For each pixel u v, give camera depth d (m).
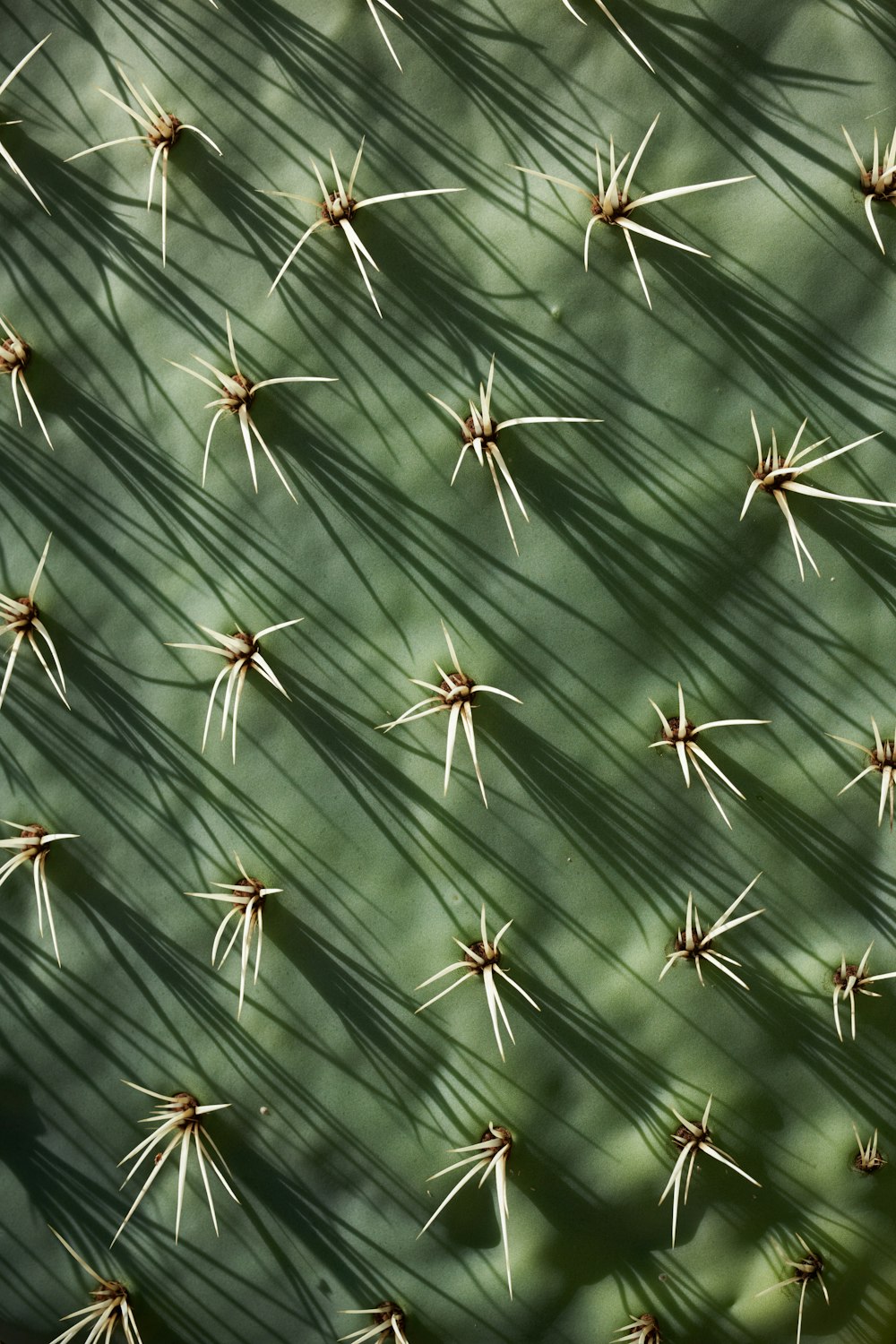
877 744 0.56
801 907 0.56
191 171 0.56
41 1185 0.57
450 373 0.56
